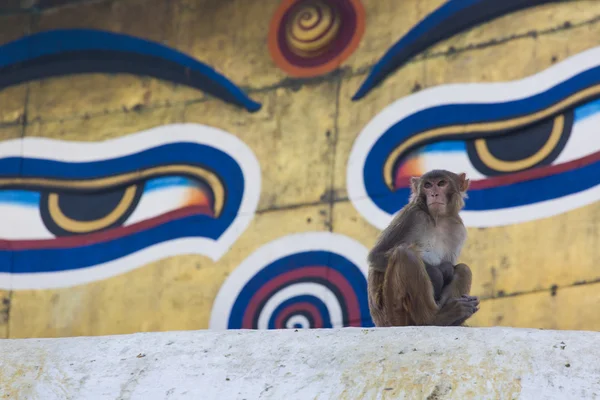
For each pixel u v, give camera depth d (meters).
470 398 13.28
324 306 31.50
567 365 13.62
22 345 16.19
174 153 36.03
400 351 14.47
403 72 33.22
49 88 38.81
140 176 36.19
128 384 14.66
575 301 28.19
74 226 36.41
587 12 30.89
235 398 13.98
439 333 14.95
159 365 15.00
